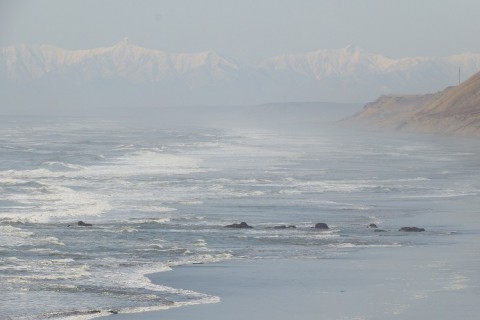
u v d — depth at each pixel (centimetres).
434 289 6400
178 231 9219
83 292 6256
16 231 8925
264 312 5747
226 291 6350
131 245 8262
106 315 5644
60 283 6525
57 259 7481
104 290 6322
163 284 6562
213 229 9431
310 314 5697
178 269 7125
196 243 8475
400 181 16325
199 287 6475
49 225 9456
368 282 6662
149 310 5778
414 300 6053
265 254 7912
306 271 7094
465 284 6575
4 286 6375
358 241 8744
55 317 5591
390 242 8706
